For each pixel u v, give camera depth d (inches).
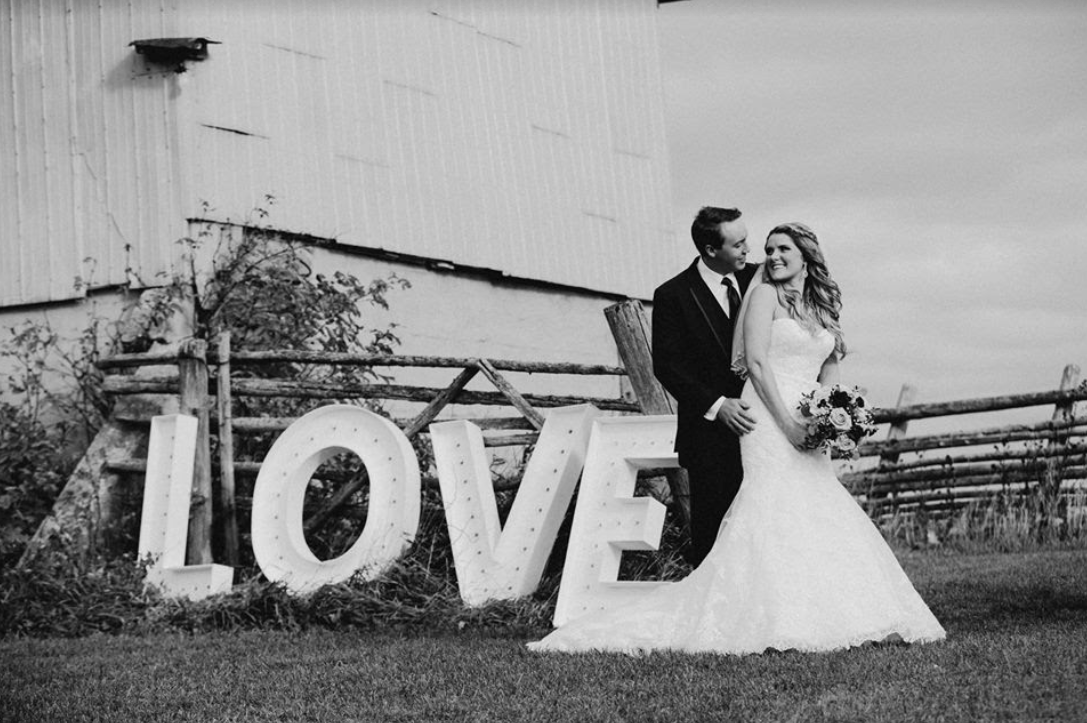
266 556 369.4
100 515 404.5
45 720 229.5
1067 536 496.1
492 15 559.2
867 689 206.5
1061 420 506.0
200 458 394.6
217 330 444.1
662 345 277.4
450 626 321.4
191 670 271.1
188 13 460.4
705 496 276.1
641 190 604.4
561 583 322.3
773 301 263.4
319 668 263.7
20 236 477.4
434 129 528.7
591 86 592.7
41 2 481.7
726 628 249.1
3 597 353.4
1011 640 238.5
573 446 341.4
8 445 430.9
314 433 373.1
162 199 457.1
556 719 205.0
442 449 359.3
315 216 484.1
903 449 524.4
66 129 473.7
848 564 250.8
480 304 538.6
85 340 458.6
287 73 484.4
